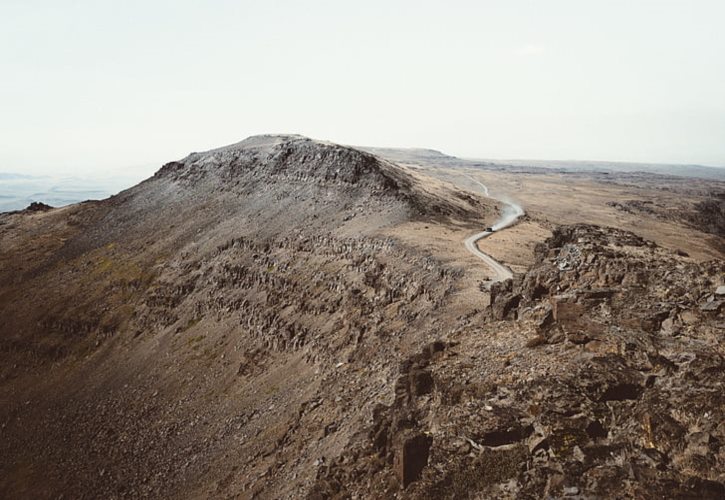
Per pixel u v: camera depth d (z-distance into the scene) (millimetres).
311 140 120312
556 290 31438
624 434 18297
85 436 63562
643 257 32281
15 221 141250
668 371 20547
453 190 125125
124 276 98688
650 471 15781
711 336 22641
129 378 73188
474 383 24344
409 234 71688
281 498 32031
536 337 27062
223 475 44656
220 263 86875
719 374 18938
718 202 195250
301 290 69438
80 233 125875
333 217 87312
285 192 103250
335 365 49469
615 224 136375
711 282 27047
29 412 73688
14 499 56781
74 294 98625
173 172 138375
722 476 14992
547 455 18391
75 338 88750
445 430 21438
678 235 127750
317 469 31172
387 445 25281
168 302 86312
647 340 23078
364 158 101188
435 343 30906
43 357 87375
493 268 55094
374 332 49844
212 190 120125
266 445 44125
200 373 67250
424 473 20266
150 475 52000
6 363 88562
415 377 27031
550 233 91000
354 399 39531
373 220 82062
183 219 112688
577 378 21469
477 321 36281
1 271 114188
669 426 17094
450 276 52938
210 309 80000
